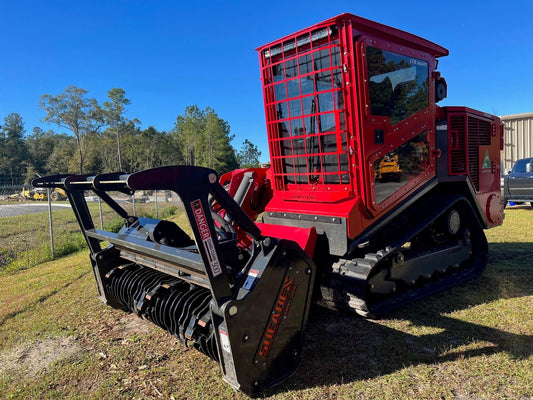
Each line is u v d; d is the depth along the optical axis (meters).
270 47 4.11
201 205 2.47
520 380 2.75
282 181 4.30
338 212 3.57
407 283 4.11
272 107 4.25
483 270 5.11
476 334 3.47
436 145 4.59
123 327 4.03
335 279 3.79
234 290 2.66
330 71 3.62
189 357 3.32
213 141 68.25
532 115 14.49
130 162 64.69
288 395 2.70
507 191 11.25
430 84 4.36
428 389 2.71
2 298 5.25
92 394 2.85
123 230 3.77
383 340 3.44
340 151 3.65
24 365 3.33
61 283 5.79
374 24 3.54
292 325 2.86
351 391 2.72
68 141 83.38
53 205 25.84
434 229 4.68
